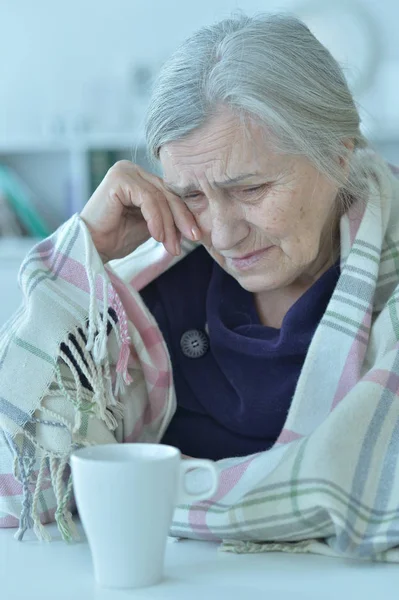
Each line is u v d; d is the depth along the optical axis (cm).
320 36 316
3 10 395
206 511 102
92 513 85
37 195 397
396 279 126
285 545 99
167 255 138
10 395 113
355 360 118
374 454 101
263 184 115
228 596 84
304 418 118
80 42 393
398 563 95
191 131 113
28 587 88
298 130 113
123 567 86
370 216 125
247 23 118
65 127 370
